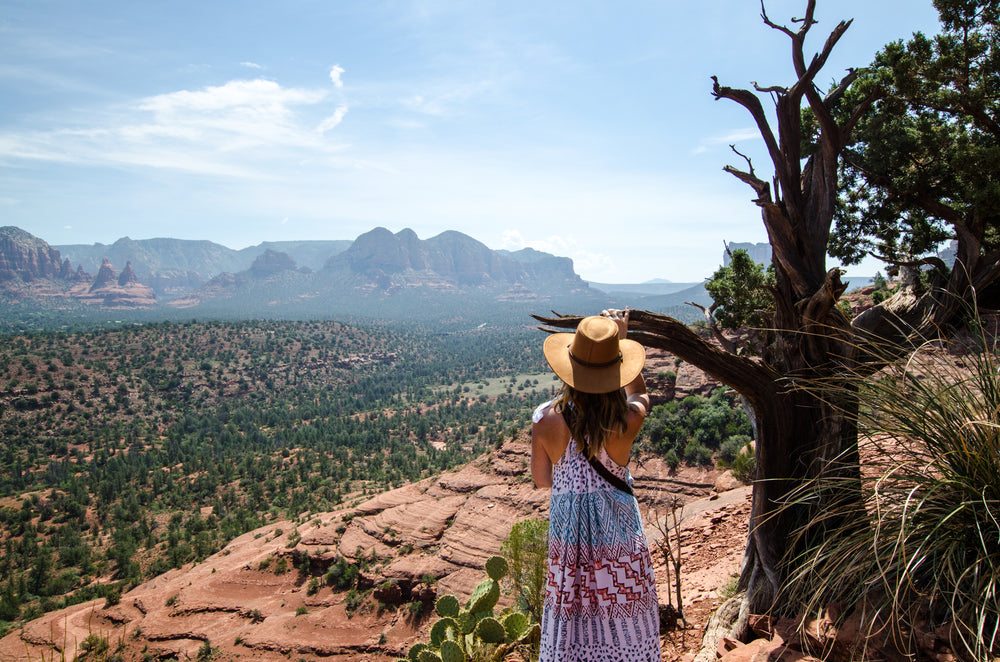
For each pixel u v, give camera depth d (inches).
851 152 321.7
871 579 131.0
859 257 355.6
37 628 2586.1
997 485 121.6
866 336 207.2
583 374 92.6
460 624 159.5
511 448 2871.6
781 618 171.2
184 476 6294.3
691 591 258.8
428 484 2952.8
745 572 209.8
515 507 2524.6
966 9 273.4
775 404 206.8
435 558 2379.4
